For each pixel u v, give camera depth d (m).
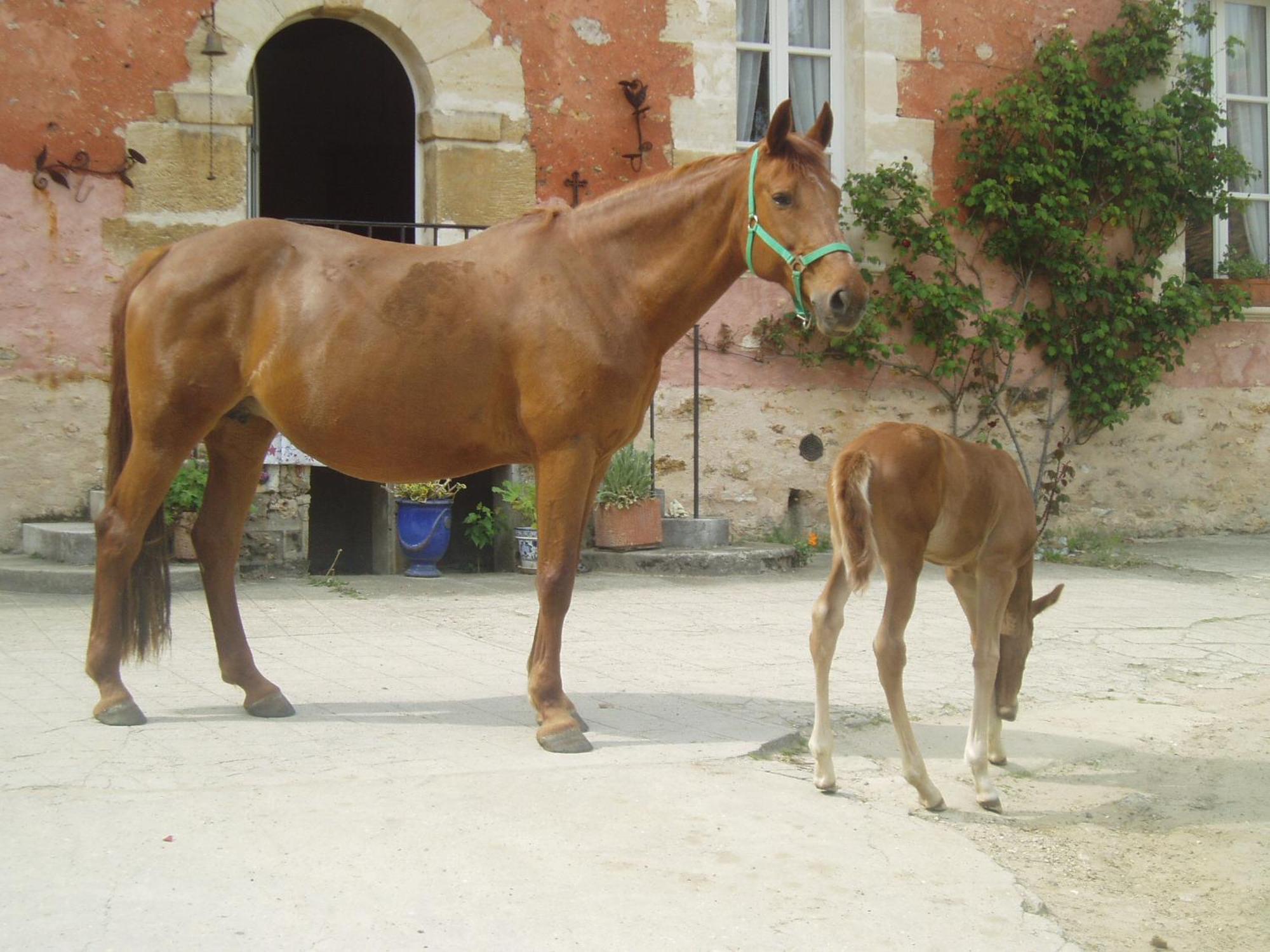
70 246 9.06
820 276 4.60
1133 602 8.81
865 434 4.41
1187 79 11.90
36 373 8.98
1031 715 5.77
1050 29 11.69
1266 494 12.46
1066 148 11.53
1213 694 6.25
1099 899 3.73
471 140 9.98
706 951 3.14
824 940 3.24
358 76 15.15
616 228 4.90
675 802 4.16
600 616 7.77
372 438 4.91
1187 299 11.62
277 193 15.62
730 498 10.80
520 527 9.47
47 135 8.99
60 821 3.78
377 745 4.71
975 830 4.23
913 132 11.29
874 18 11.15
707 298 4.97
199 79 9.34
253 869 3.48
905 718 4.31
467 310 4.84
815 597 8.66
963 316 11.12
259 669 6.11
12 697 5.38
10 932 3.06
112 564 4.96
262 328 4.90
